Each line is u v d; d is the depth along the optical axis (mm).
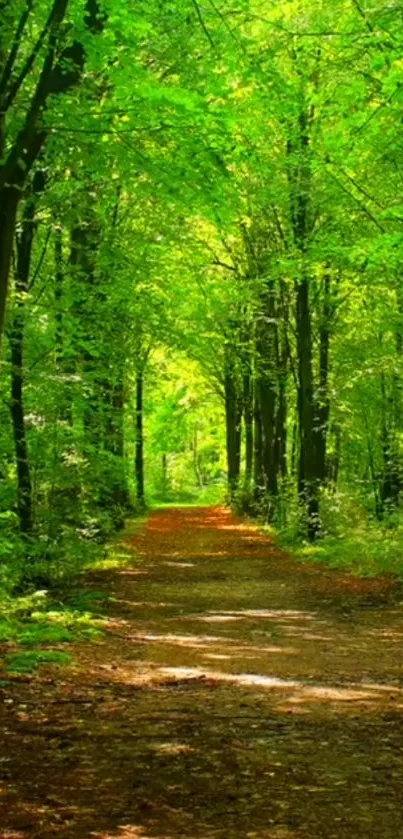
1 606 13297
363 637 12938
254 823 5266
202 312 28188
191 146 11914
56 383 17781
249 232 30188
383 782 6105
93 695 8695
